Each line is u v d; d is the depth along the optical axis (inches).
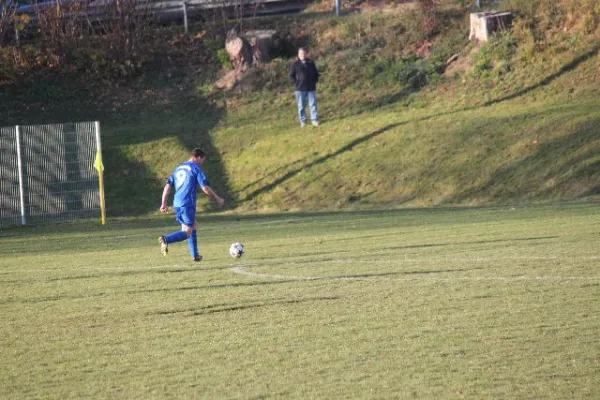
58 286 1005.2
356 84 2792.8
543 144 2121.1
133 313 823.1
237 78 2896.2
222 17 3134.8
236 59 2935.5
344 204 2118.6
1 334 758.5
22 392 593.0
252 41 2957.7
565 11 2775.6
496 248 1138.7
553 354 627.2
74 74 2955.2
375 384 577.9
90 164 2130.9
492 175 2074.3
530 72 2571.4
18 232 1899.6
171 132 2628.0
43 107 2832.2
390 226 1537.9
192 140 2568.9
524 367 600.7
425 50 2878.9
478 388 562.3
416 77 2731.3
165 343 703.1
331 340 689.6
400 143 2287.2
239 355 658.2
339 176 2228.1
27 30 3137.3
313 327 734.5
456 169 2129.7
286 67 2915.8
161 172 2421.3
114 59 2984.7
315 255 1169.4
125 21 3006.9
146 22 3093.0
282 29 3095.5
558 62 2564.0
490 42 2736.2
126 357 666.8
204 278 1009.5
